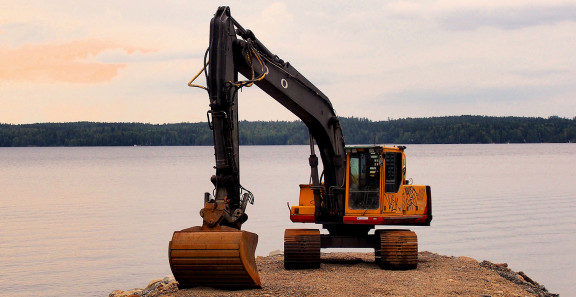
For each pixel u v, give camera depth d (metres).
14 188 80.00
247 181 87.38
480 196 62.00
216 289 13.40
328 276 16.30
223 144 13.45
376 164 18.25
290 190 70.50
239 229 13.76
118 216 48.09
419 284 15.27
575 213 47.41
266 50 15.47
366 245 18.61
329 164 18.89
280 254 22.56
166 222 44.41
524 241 34.78
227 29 13.74
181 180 94.75
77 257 31.45
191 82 13.77
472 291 14.68
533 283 19.03
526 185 77.56
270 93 16.14
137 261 30.47
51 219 46.81
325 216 18.88
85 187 80.81
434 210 49.38
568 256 30.83
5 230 40.94
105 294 24.22
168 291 15.99
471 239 35.44
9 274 27.47
